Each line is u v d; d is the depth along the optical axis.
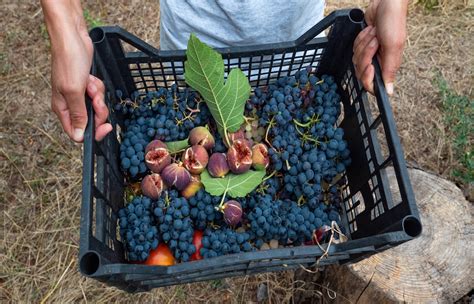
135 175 1.05
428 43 2.14
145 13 2.19
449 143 1.86
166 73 1.12
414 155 1.86
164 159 1.01
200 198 1.00
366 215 1.04
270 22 1.23
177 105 1.09
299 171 1.05
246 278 1.63
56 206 1.77
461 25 2.19
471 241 1.27
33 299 1.63
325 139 1.09
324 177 1.07
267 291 1.62
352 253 0.89
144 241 0.96
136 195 1.05
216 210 1.00
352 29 1.05
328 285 1.40
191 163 1.02
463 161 1.81
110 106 1.04
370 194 1.02
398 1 0.95
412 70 2.06
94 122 0.92
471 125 1.82
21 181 1.82
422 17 2.21
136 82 1.14
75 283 1.65
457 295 1.21
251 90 1.16
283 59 1.12
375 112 1.87
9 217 1.75
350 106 1.12
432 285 1.21
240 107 1.04
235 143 1.02
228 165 1.02
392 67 0.97
